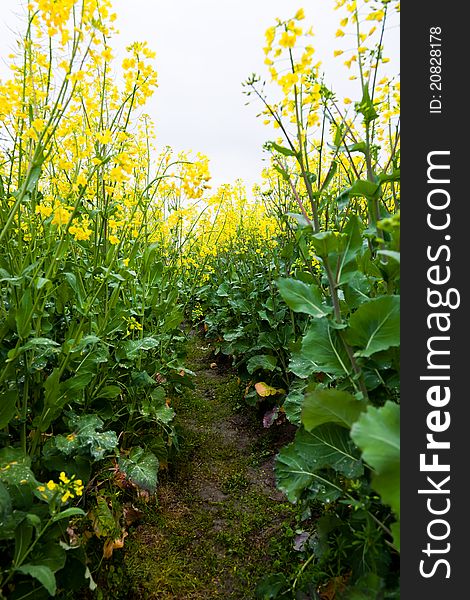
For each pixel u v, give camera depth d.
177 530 2.50
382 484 1.01
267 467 3.14
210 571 2.22
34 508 1.53
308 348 1.52
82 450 1.97
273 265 3.98
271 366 3.53
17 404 1.93
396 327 1.33
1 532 1.41
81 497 2.06
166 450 2.89
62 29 1.66
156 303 3.17
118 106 2.44
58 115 1.69
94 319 2.53
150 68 2.24
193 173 2.24
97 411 2.41
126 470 2.35
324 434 1.49
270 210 4.12
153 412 2.79
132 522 2.48
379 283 1.82
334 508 1.90
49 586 1.33
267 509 2.66
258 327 4.06
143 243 3.22
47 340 1.72
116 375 2.69
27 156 1.82
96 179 2.28
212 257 5.75
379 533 1.36
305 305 1.49
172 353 3.66
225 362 5.50
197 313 5.29
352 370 1.49
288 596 1.76
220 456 3.33
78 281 2.12
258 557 2.28
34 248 2.02
